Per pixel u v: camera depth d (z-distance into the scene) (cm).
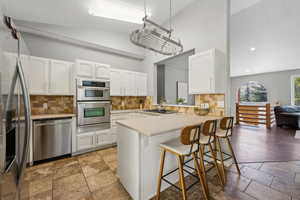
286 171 219
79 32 331
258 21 368
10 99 88
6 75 82
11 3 231
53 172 218
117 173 203
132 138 164
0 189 71
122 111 371
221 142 250
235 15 375
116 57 425
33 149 240
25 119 108
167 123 185
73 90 307
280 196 164
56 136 264
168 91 437
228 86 242
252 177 203
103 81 329
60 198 162
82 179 200
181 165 141
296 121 504
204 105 265
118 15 284
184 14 304
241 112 632
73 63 312
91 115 308
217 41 246
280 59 533
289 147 329
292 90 621
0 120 71
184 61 428
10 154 88
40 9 253
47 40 318
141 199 155
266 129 521
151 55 426
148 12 292
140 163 154
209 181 193
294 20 347
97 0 244
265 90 690
